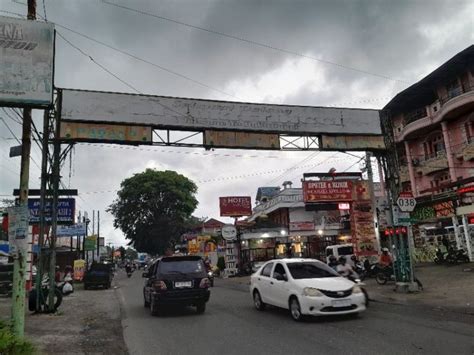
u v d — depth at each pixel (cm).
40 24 931
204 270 1239
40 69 911
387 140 1672
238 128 1484
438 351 663
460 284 1548
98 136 1350
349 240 3491
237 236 3450
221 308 1323
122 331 983
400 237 1564
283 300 1070
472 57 2723
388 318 986
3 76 886
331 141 1600
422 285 1631
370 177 2619
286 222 3819
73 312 1351
